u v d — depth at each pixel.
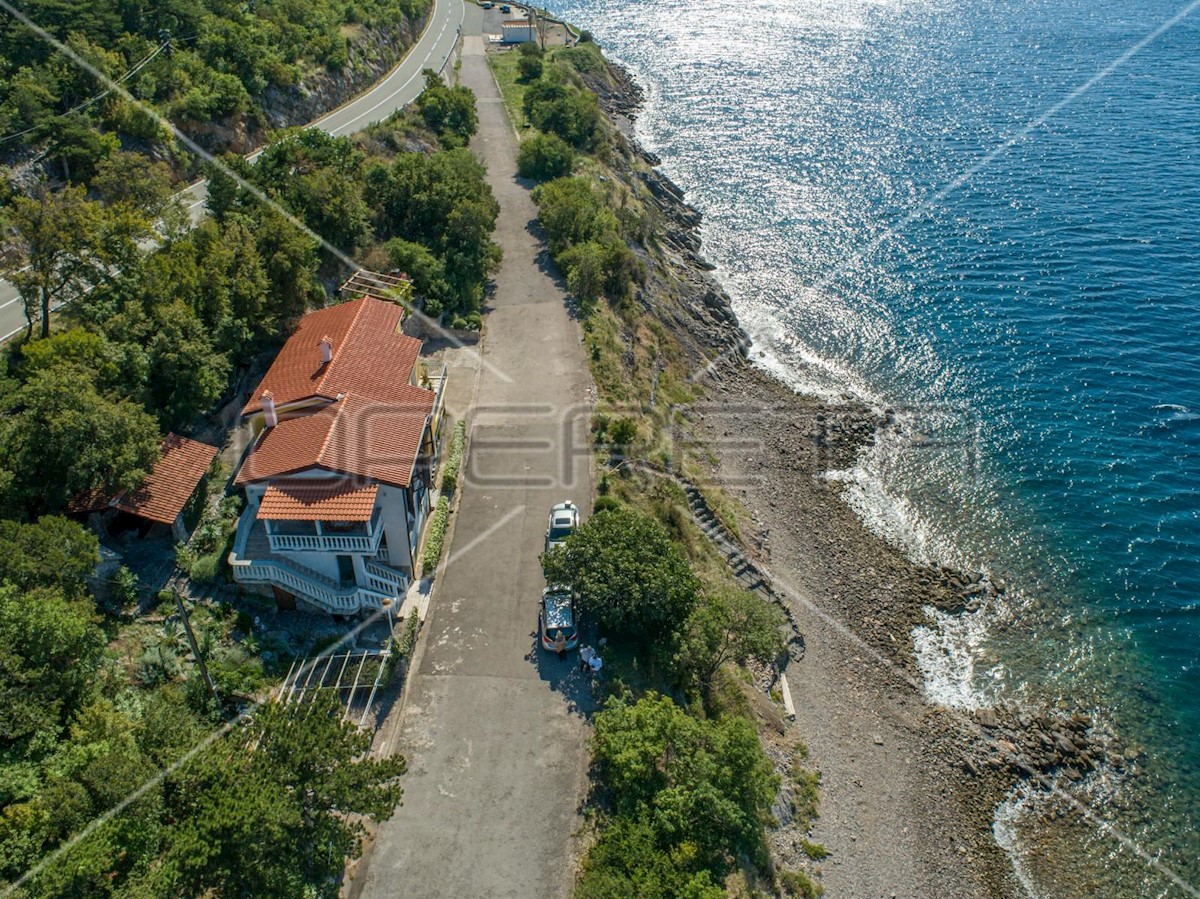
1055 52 147.25
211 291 46.50
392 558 41.50
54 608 30.33
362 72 97.12
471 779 33.59
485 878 30.47
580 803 32.88
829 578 52.25
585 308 62.66
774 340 75.00
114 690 33.12
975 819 40.56
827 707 44.44
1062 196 97.50
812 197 99.56
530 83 108.75
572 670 37.91
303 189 59.00
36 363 39.28
